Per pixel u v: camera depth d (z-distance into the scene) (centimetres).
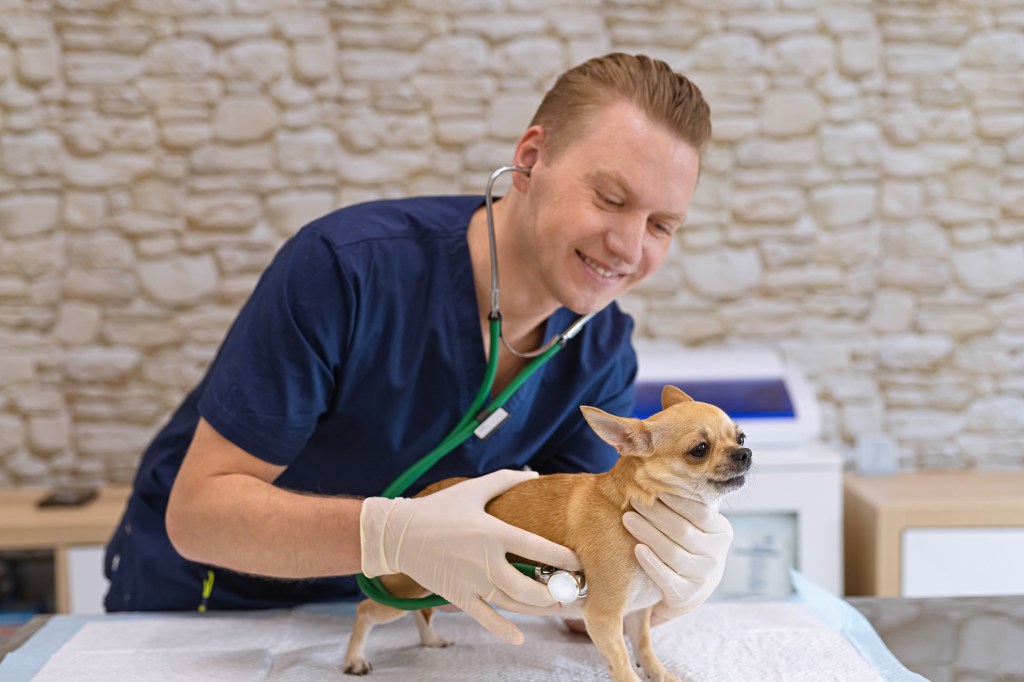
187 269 251
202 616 123
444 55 249
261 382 108
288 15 246
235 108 247
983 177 255
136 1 243
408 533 97
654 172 101
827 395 261
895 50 251
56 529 221
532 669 105
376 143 250
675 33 250
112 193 248
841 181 255
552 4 248
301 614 124
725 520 97
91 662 107
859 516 237
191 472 108
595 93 105
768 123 253
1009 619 117
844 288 258
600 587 93
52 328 251
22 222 247
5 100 244
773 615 119
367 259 115
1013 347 259
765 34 250
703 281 257
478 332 121
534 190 109
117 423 255
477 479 102
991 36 251
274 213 251
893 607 121
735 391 234
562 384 130
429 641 113
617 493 94
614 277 108
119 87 245
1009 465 262
